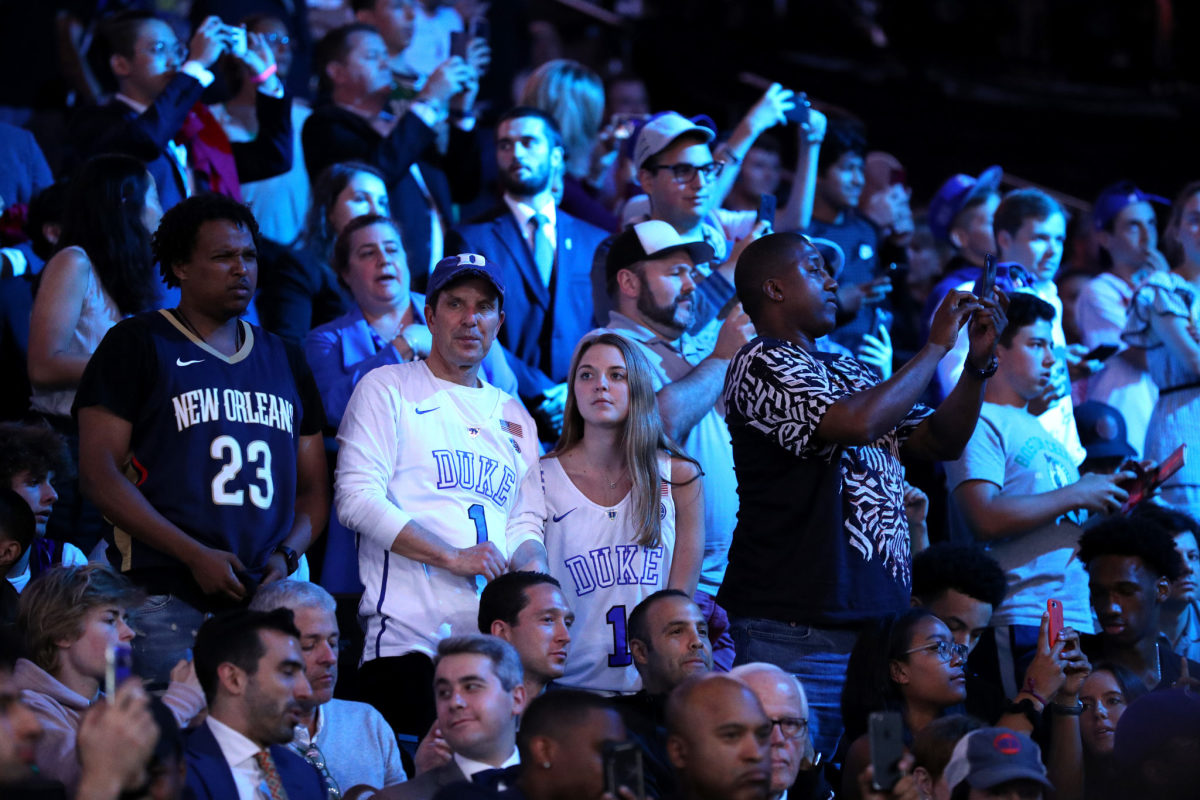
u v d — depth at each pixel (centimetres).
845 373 1413
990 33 3691
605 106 2678
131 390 1327
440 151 2175
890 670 1355
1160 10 3603
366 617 1422
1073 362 2030
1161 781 1200
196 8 2417
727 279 1786
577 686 1421
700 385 1575
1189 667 1608
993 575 1560
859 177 2183
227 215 1370
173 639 1298
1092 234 2716
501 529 1436
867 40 3641
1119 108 3553
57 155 2270
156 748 1006
